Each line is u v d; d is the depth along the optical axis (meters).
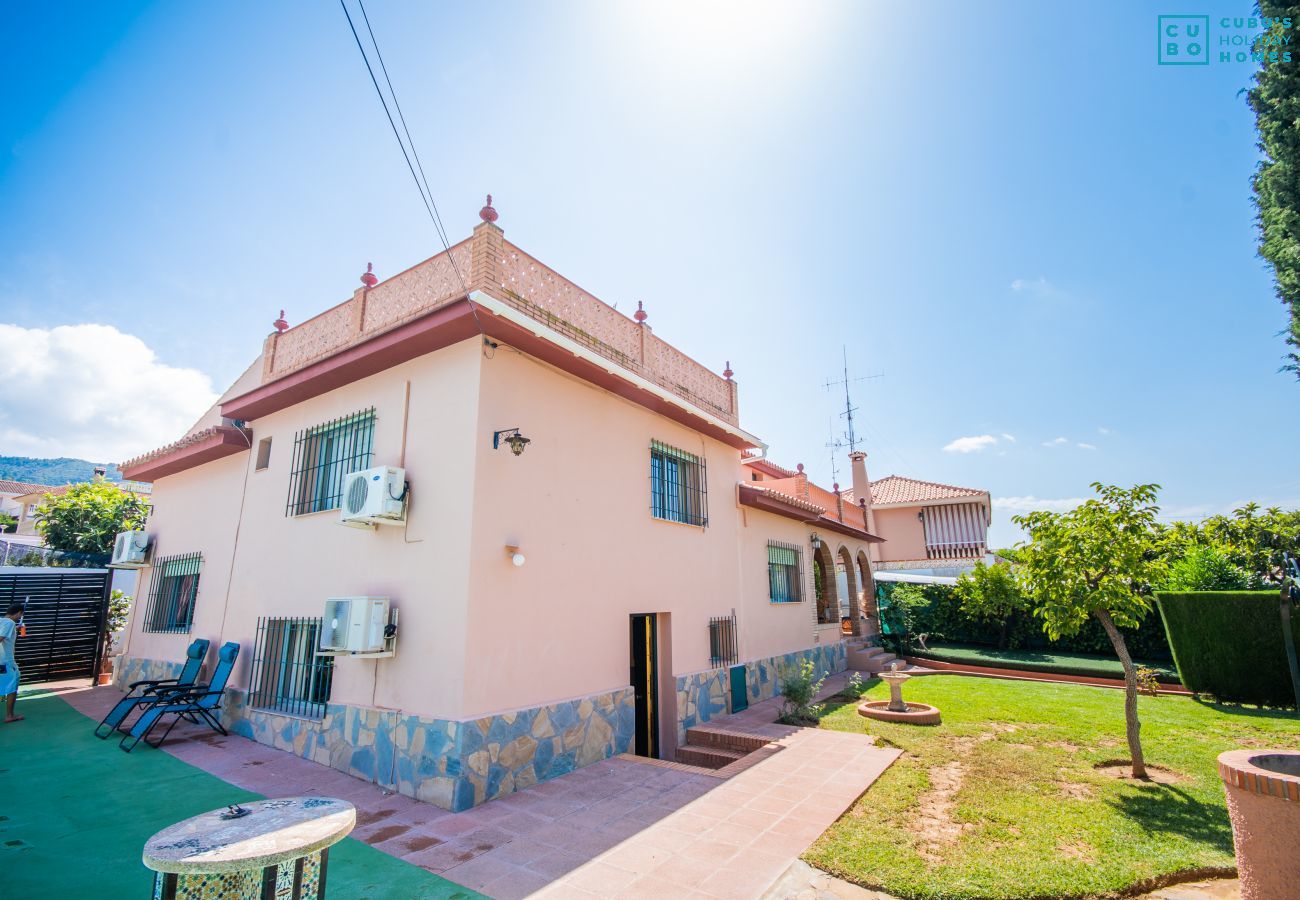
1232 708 10.43
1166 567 6.70
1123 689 12.55
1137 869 4.28
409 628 6.66
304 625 8.11
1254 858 3.70
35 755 7.43
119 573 16.48
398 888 4.19
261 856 2.43
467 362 6.96
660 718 9.35
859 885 4.18
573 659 7.50
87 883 4.19
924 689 12.70
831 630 16.08
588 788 6.41
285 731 7.70
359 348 7.58
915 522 27.97
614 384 8.76
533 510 7.25
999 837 4.91
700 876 4.34
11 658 9.27
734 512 12.20
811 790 6.15
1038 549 7.13
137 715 9.52
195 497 11.04
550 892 4.13
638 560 9.08
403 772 6.22
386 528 7.24
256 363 11.11
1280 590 10.59
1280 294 8.69
